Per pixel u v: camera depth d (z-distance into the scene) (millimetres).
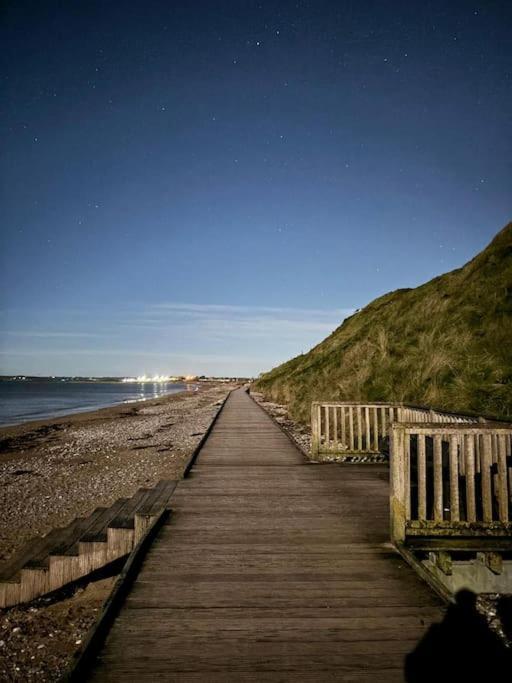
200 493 6445
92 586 5594
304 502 5984
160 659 2615
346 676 2471
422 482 4383
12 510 9516
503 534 4273
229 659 2611
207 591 3455
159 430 23141
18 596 4992
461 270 17641
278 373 44188
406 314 18094
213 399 56469
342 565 3939
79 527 5676
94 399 74375
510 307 12492
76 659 2490
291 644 2762
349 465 8359
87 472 13297
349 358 17891
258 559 4078
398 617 3076
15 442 21000
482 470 4355
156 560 4062
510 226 16469
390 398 12617
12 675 3834
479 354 11492
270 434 12664
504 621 4129
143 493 6465
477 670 2539
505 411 9078
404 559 4051
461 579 4562
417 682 2426
